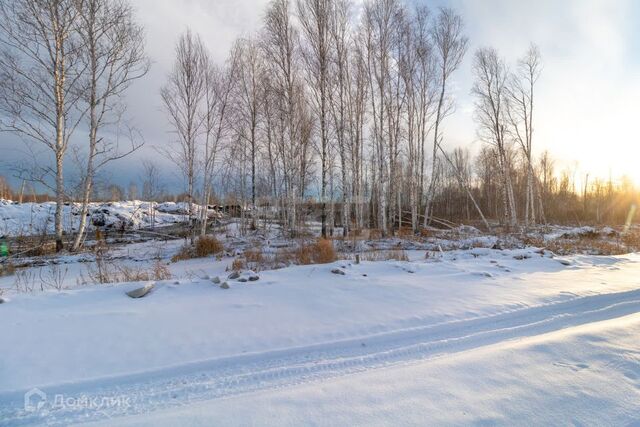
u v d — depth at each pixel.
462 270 7.02
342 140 16.19
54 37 12.59
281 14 16.33
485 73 21.19
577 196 44.59
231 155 19.75
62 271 9.16
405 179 24.25
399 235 16.62
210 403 2.49
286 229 17.77
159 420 2.27
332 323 4.08
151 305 4.59
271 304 4.74
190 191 16.98
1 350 3.20
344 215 16.16
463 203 42.97
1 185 36.69
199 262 10.34
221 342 3.54
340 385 2.70
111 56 13.41
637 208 40.12
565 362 3.01
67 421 2.33
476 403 2.39
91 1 12.91
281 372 3.00
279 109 17.45
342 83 16.14
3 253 11.99
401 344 3.60
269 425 2.18
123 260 11.01
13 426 2.29
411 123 18.83
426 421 2.19
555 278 6.49
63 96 12.91
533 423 2.17
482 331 3.95
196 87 16.84
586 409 2.31
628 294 5.37
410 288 5.60
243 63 19.98
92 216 21.67
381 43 17.25
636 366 2.89
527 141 21.80
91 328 3.78
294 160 18.00
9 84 11.59
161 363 3.11
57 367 2.98
